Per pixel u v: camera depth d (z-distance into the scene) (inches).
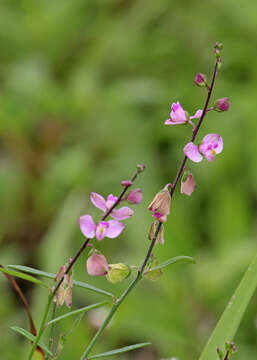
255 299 31.8
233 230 35.6
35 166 44.3
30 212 42.6
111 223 18.1
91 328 31.3
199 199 40.0
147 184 40.2
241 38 47.9
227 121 41.8
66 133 45.1
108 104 44.5
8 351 31.2
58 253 36.9
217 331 20.1
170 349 30.8
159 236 18.7
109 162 42.3
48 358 19.3
